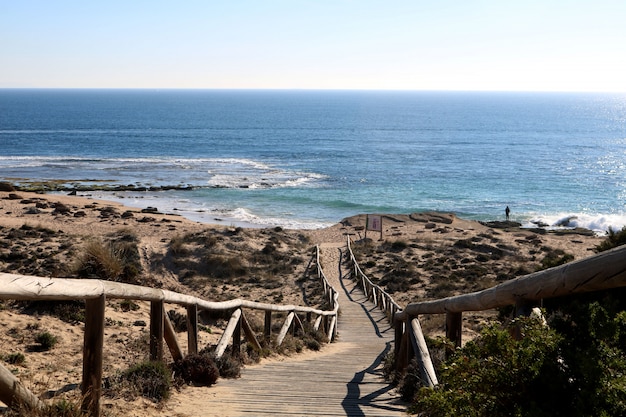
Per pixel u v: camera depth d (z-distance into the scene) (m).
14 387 3.53
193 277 29.98
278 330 13.86
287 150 121.81
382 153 118.12
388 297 22.58
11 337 7.36
